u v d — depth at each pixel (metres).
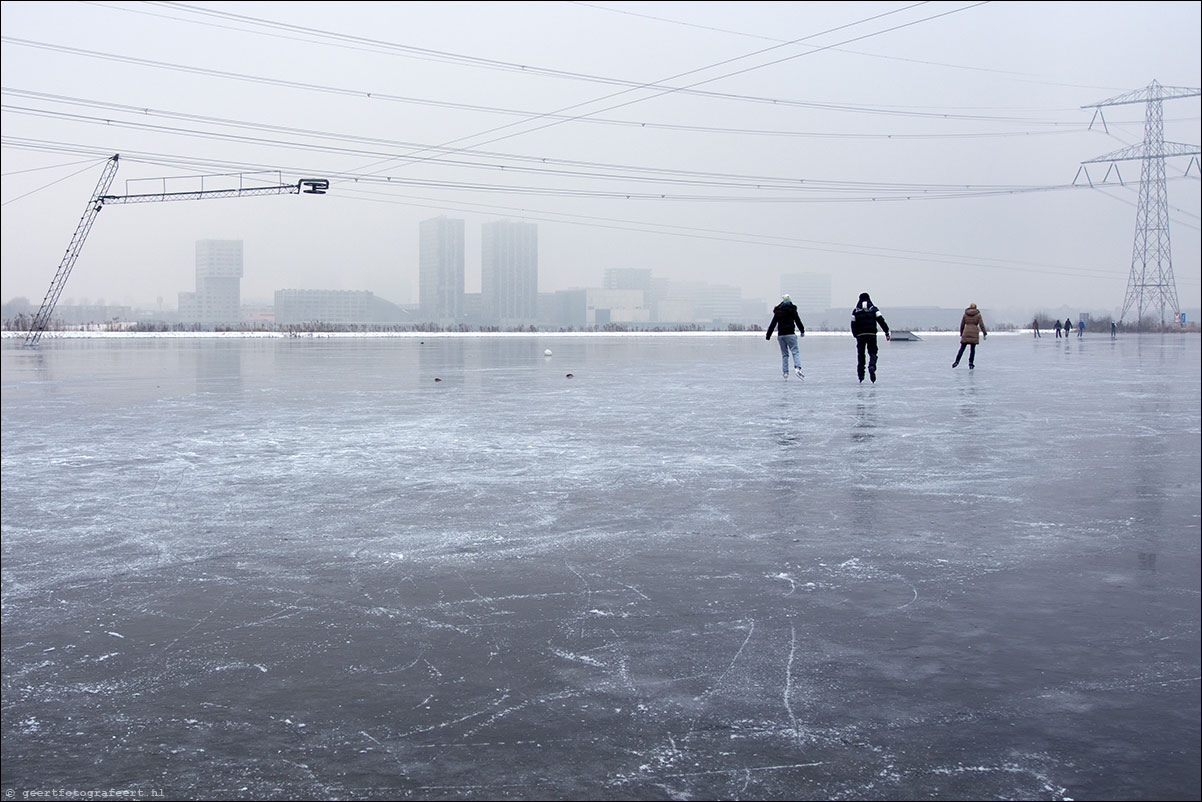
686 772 3.51
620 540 7.09
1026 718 3.91
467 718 4.00
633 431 13.50
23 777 3.55
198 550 6.96
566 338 79.25
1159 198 81.75
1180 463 10.36
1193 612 5.23
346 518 7.98
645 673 4.46
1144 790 3.33
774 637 4.92
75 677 4.54
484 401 18.34
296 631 5.15
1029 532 7.17
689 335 92.69
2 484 9.66
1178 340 66.44
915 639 4.85
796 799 3.31
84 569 6.48
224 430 14.00
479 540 7.16
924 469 10.08
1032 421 14.32
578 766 3.56
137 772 3.58
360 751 3.72
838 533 7.21
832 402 17.61
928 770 3.50
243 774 3.55
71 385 23.41
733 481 9.48
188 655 4.80
